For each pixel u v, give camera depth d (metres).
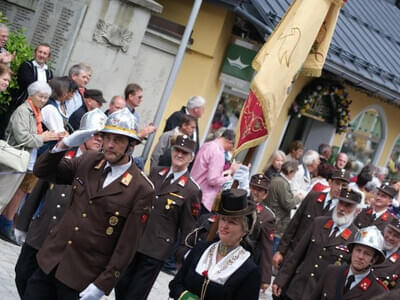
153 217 8.26
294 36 8.10
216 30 15.35
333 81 18.75
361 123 21.17
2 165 8.13
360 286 6.84
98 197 5.98
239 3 14.84
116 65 12.99
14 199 9.45
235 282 5.48
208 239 6.26
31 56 11.30
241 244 5.73
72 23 12.59
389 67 21.19
